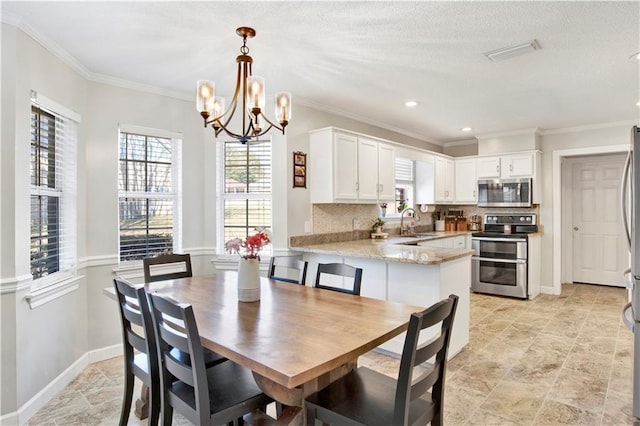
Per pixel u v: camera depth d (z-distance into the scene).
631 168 2.26
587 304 4.79
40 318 2.45
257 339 1.50
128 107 3.29
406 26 2.30
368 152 4.26
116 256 3.21
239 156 3.84
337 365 1.33
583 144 5.10
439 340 1.49
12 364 2.20
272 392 1.54
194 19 2.21
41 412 2.36
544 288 5.44
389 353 3.17
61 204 2.82
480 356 3.14
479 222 6.02
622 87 3.45
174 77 3.19
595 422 2.20
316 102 3.96
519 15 2.18
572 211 6.14
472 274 5.48
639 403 2.20
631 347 3.32
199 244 3.74
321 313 1.85
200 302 2.07
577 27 2.32
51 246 2.69
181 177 3.62
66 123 2.85
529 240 5.05
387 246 3.79
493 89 3.52
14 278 2.21
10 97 2.20
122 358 3.19
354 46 2.58
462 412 2.30
